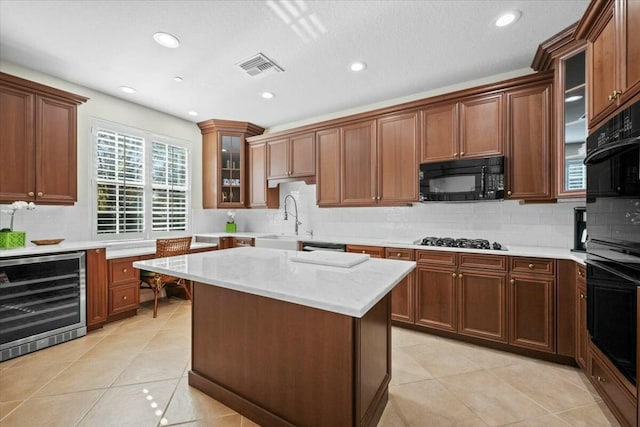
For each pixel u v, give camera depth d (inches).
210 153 174.7
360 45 95.8
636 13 54.9
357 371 51.5
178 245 135.6
